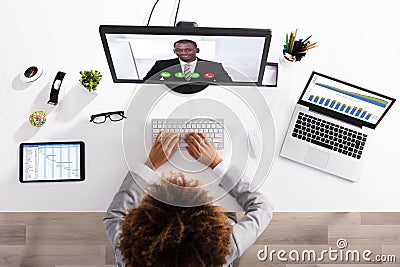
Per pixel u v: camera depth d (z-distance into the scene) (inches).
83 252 94.7
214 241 52.1
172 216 51.7
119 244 55.3
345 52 75.0
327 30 75.7
